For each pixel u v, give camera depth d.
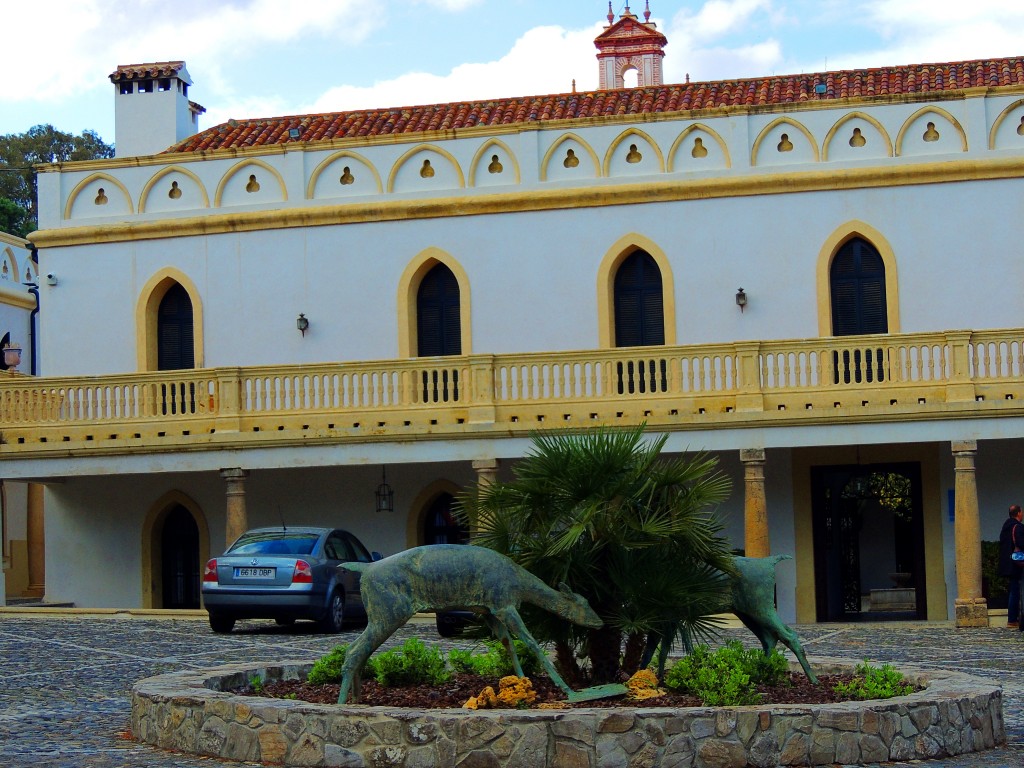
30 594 33.34
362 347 28.95
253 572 21.66
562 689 11.29
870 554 30.69
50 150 72.06
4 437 27.14
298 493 28.72
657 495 11.85
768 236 27.69
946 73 29.39
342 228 29.12
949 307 27.12
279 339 29.20
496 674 12.80
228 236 29.50
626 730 10.01
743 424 24.64
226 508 27.97
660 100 29.75
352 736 10.30
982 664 17.33
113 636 21.53
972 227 27.11
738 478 27.02
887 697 11.51
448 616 20.77
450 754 10.04
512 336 28.42
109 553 29.52
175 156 29.81
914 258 27.25
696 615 11.86
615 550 11.71
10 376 32.25
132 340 29.78
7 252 37.66
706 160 28.00
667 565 11.72
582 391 25.34
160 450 26.34
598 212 28.23
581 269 28.27
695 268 27.88
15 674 16.50
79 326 30.02
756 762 10.18
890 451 26.64
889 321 27.22
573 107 30.11
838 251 27.70
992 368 24.47
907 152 27.39
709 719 10.13
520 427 25.16
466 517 12.20
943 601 26.34
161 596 29.52
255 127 31.81
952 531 26.36
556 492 11.71
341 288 29.06
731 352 25.00
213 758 10.90
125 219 29.89
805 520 26.84
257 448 26.05
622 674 12.27
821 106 27.59
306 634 22.08
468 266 28.64
